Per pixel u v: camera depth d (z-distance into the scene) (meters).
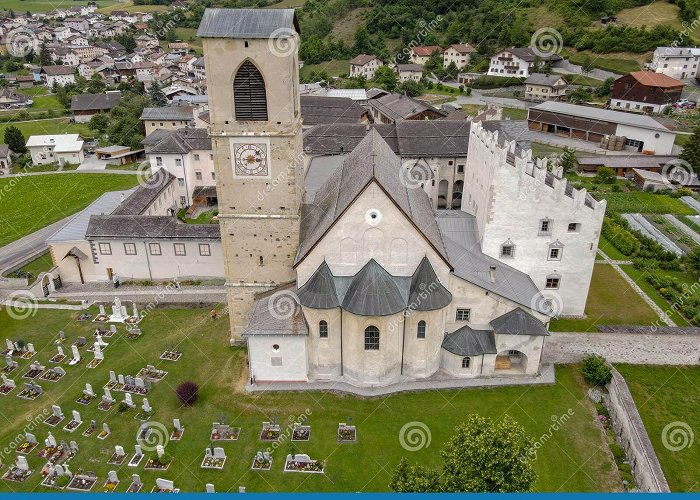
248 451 45.12
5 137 142.50
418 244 48.75
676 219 92.94
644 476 40.38
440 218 62.78
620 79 159.12
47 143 137.38
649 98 154.75
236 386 52.41
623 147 136.62
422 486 33.53
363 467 43.31
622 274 71.94
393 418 48.06
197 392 50.91
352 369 51.09
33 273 77.94
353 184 50.03
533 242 57.88
